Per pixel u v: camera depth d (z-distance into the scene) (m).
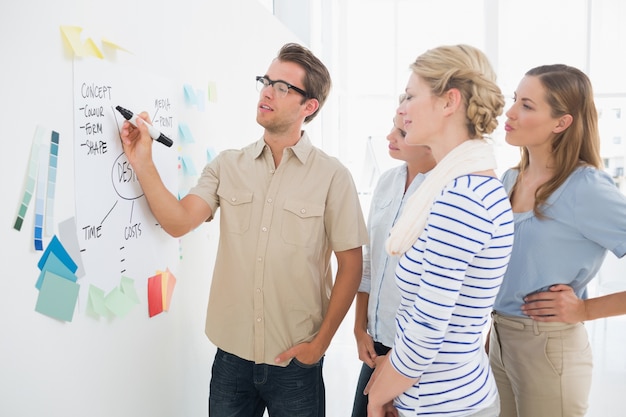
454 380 0.95
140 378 1.29
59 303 0.96
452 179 0.92
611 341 3.62
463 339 0.95
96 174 1.08
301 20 3.84
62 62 0.96
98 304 1.09
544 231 1.26
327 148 4.48
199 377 1.68
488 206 0.88
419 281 0.96
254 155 1.44
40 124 0.90
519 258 1.30
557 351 1.25
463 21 4.49
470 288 0.92
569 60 4.28
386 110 4.75
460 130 0.96
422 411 0.97
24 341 0.88
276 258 1.36
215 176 1.45
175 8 1.45
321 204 1.40
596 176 1.22
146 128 1.20
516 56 4.38
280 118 1.38
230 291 1.39
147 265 1.30
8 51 0.83
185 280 1.57
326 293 1.53
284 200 1.38
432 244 0.88
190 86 1.55
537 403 1.28
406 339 0.93
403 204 1.47
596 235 1.19
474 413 0.98
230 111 1.97
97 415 1.11
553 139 1.28
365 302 1.64
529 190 1.36
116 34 1.14
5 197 0.83
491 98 0.93
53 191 0.94
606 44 4.19
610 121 4.21
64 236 0.98
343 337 3.80
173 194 1.42
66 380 1.00
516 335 1.31
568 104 1.23
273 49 2.68
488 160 0.92
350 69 4.76
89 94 1.04
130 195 1.21
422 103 0.97
